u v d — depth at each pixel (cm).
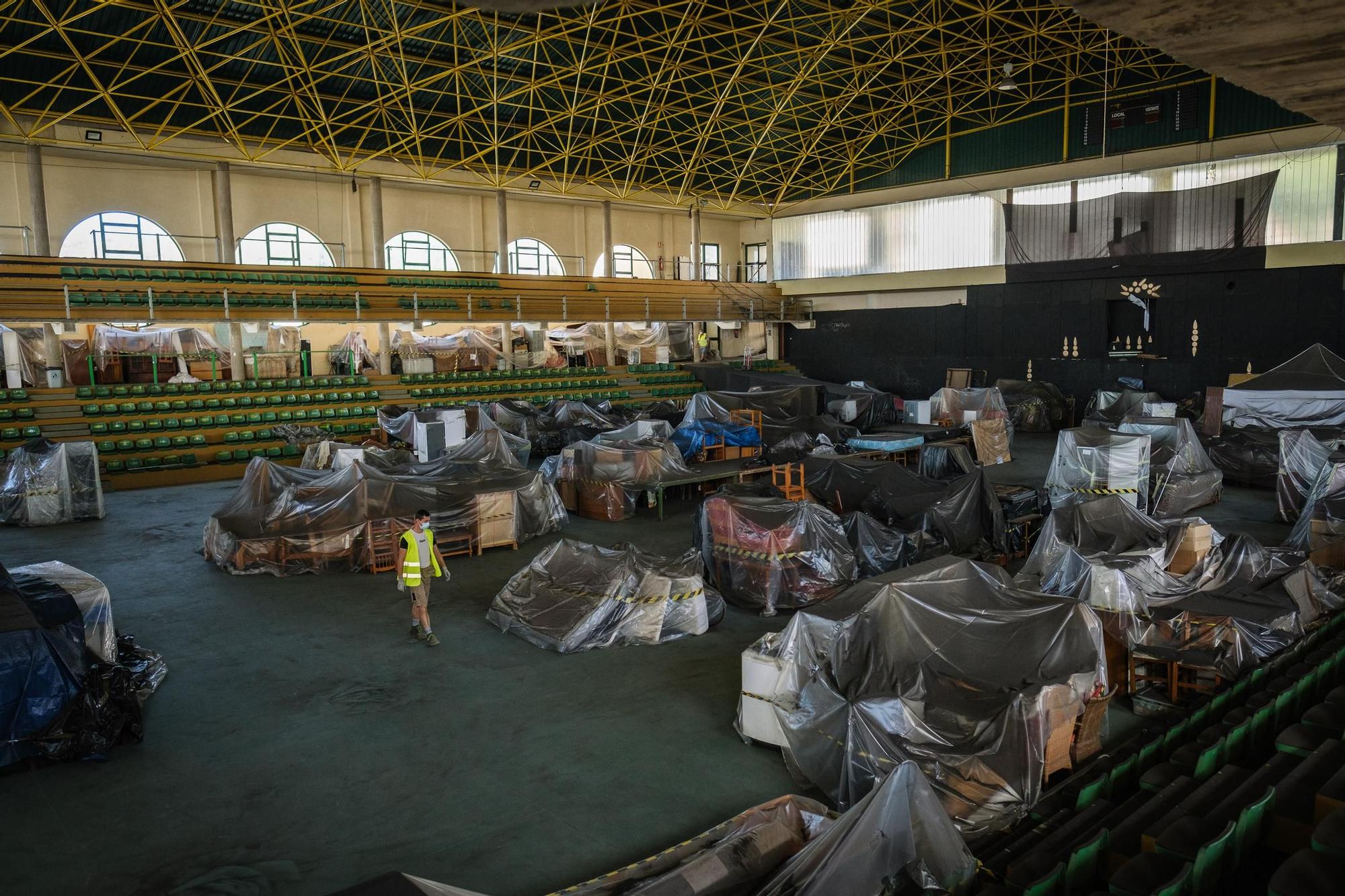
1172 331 3184
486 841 670
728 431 2206
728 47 2916
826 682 728
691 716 881
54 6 2228
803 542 1206
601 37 2798
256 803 731
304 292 3108
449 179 3484
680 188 4066
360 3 2405
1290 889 431
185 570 1465
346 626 1172
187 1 2297
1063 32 2862
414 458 2094
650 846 662
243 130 2983
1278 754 643
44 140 2650
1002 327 3622
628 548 1188
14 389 2516
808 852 487
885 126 3606
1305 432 1686
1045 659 738
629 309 3869
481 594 1311
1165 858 495
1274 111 2902
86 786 760
